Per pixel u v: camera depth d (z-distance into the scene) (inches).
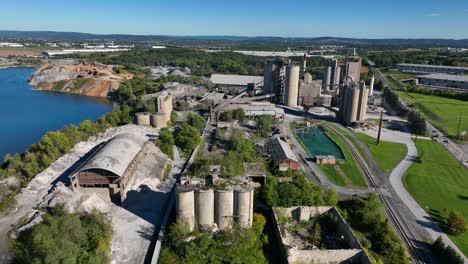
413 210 3585.1
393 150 5462.6
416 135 6328.7
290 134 6318.9
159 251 2765.7
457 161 5027.1
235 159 4345.5
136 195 3661.4
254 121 6983.3
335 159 4840.1
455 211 3469.5
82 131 5492.1
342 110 7239.2
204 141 5610.2
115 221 3206.2
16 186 3703.3
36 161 4160.9
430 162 4963.1
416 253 2886.3
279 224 3166.8
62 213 3058.6
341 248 2913.4
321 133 6481.3
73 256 2415.1
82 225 2906.0
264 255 2837.1
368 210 3385.8
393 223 3331.7
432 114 7741.1
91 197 3329.2
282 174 4232.3
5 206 3265.3
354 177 4377.5
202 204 2910.9
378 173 4527.6
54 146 4549.7
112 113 6432.1
